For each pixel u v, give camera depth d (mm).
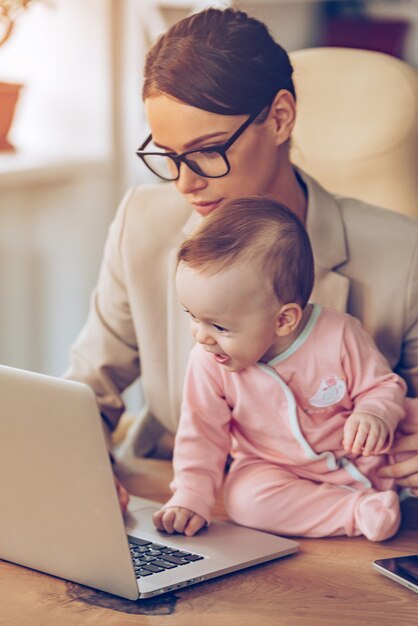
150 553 1255
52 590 1164
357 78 2154
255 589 1169
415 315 1619
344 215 1659
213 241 1271
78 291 2881
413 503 1481
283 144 1547
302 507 1353
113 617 1093
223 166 1414
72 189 2771
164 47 1396
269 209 1305
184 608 1114
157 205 1741
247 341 1294
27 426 1141
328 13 2945
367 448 1298
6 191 2578
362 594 1157
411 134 2127
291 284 1286
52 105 2861
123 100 2893
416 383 1635
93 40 2807
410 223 1653
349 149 2143
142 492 1547
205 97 1367
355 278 1621
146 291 1726
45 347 2840
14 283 2676
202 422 1401
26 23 2756
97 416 1083
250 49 1409
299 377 1366
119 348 1805
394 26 2898
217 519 1409
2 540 1242
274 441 1396
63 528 1162
